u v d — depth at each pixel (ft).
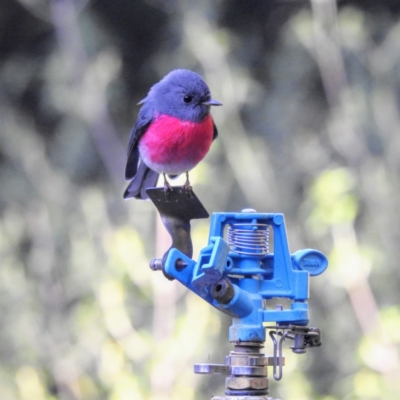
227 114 49.44
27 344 44.21
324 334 44.47
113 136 55.52
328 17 51.31
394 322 38.24
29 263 47.98
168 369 34.68
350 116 50.19
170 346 34.83
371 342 37.32
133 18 62.39
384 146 51.06
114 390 35.65
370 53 54.44
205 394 39.06
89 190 51.11
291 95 55.98
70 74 55.88
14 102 59.93
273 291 18.10
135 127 27.30
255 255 18.03
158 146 26.58
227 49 53.06
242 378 17.63
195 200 18.74
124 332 36.01
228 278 18.02
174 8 57.31
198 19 54.39
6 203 53.01
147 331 37.91
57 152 57.06
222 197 48.44
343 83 51.26
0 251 46.16
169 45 59.16
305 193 49.52
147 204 43.91
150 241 42.24
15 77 59.82
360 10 59.72
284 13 60.59
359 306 38.11
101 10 61.11
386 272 45.93
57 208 50.55
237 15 61.00
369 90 53.31
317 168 49.96
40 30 61.00
